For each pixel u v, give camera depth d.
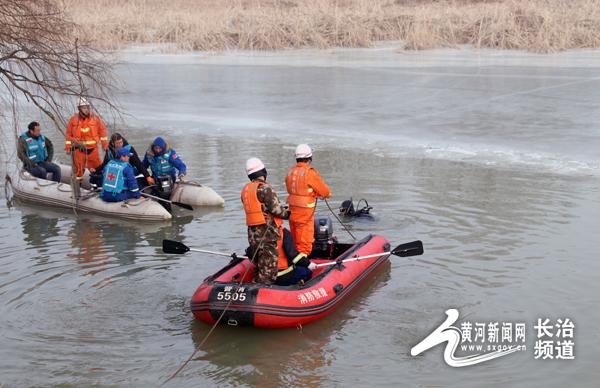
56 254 10.03
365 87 24.31
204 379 6.49
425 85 24.06
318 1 38.31
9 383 6.44
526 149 15.70
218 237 10.62
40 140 13.90
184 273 9.12
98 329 7.53
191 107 22.61
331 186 13.09
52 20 12.30
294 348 7.07
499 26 31.88
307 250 8.72
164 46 35.81
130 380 6.48
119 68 30.02
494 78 24.69
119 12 39.88
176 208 12.55
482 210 11.34
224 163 15.30
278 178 13.67
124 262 9.60
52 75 11.05
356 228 10.59
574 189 12.47
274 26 34.84
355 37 34.28
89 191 12.81
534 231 10.22
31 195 13.24
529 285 8.32
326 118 20.11
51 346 7.14
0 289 8.62
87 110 13.11
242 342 7.23
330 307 7.80
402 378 6.43
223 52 34.16
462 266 8.98
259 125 19.66
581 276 8.53
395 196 12.30
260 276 7.82
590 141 16.12
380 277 8.84
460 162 14.81
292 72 28.06
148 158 12.88
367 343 7.13
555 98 20.94
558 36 30.42
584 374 6.39
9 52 10.71
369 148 16.44
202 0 45.03
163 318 7.80
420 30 32.62
